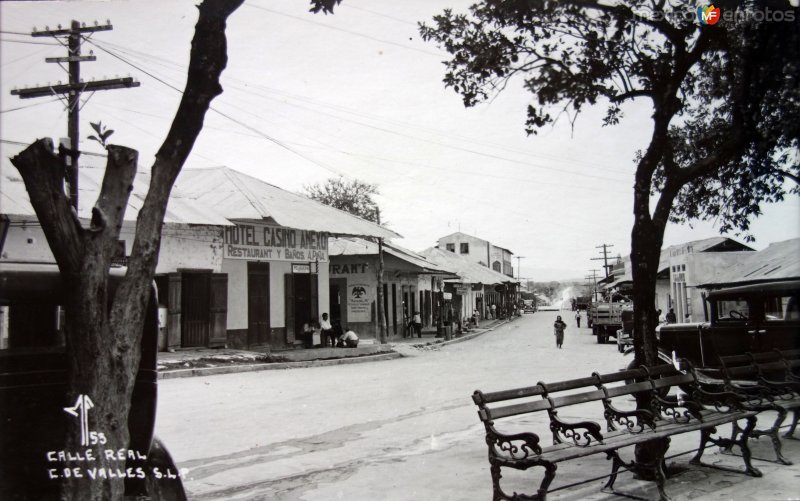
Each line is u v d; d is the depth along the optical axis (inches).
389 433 375.9
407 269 1368.1
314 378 675.4
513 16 281.1
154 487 184.5
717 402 277.4
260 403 496.7
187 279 849.5
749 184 365.1
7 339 177.6
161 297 807.1
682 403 266.4
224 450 333.4
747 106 292.0
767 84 287.7
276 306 1003.9
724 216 387.9
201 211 877.2
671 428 243.9
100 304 141.6
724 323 452.4
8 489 167.6
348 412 453.1
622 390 254.2
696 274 1283.2
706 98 350.0
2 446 168.2
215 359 769.6
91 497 137.9
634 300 272.8
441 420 417.7
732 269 1095.0
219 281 879.1
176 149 152.4
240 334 931.3
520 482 255.1
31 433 171.6
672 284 1528.1
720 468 265.6
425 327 1780.3
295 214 1031.6
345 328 1325.0
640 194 270.8
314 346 1049.5
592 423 219.9
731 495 225.5
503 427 390.9
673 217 404.2
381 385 609.3
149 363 186.2
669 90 271.1
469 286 2532.0
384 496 241.4
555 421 231.9
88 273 140.1
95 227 141.7
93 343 140.2
